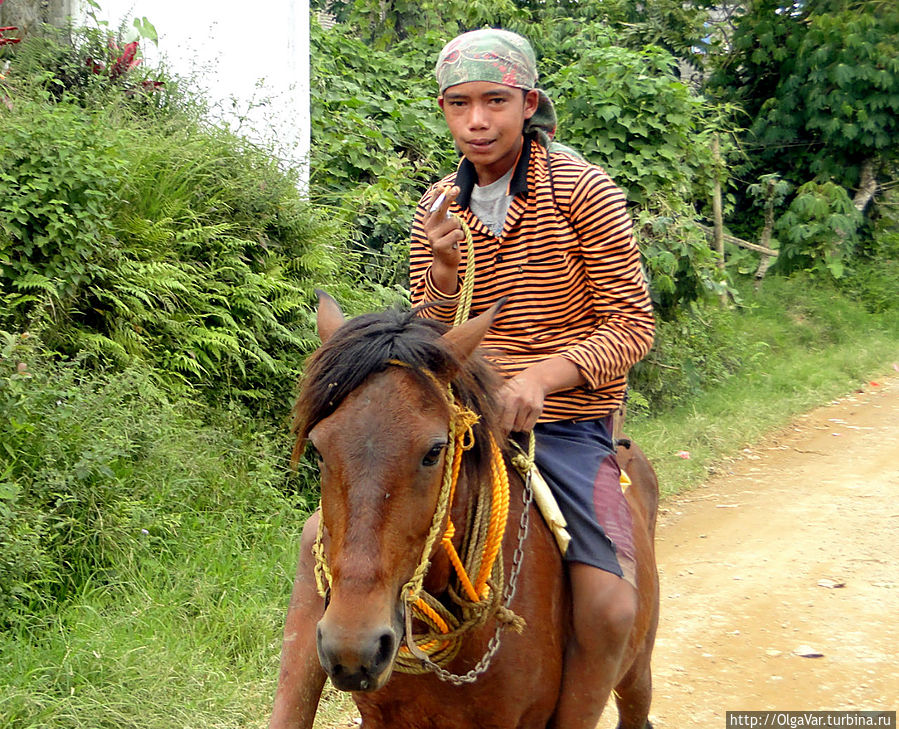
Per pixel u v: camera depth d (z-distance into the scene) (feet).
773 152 52.85
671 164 32.73
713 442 28.63
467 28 43.96
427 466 6.84
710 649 16.52
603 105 32.17
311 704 8.23
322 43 35.32
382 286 26.27
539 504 8.63
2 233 17.12
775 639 16.88
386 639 6.48
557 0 51.83
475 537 7.77
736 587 19.15
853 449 29.25
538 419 9.37
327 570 7.41
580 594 8.57
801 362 38.65
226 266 20.36
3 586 13.61
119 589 14.64
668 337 32.53
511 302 9.37
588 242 9.18
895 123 49.88
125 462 16.19
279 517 17.38
